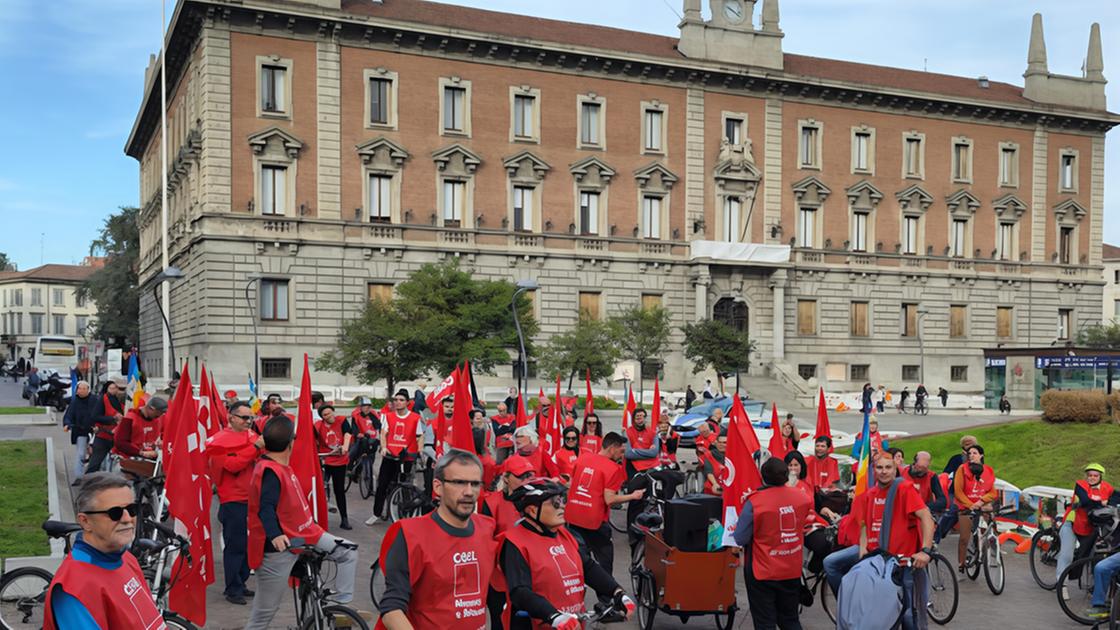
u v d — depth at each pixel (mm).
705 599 10867
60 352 72000
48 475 19078
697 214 59250
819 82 61562
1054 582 14641
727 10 60438
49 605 5117
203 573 10117
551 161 55625
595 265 56531
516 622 6805
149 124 71000
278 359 49438
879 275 64625
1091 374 42781
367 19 50125
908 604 9734
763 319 60781
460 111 53750
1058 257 70938
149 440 14945
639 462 15398
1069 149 71375
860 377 64562
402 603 5672
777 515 9719
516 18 58750
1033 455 25562
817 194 62656
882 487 10398
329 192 50250
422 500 16281
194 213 50562
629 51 57125
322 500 11484
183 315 54562
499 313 45469
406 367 44062
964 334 67688
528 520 6562
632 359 53156
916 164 66312
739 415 14172
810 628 11930
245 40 48500
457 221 53750
